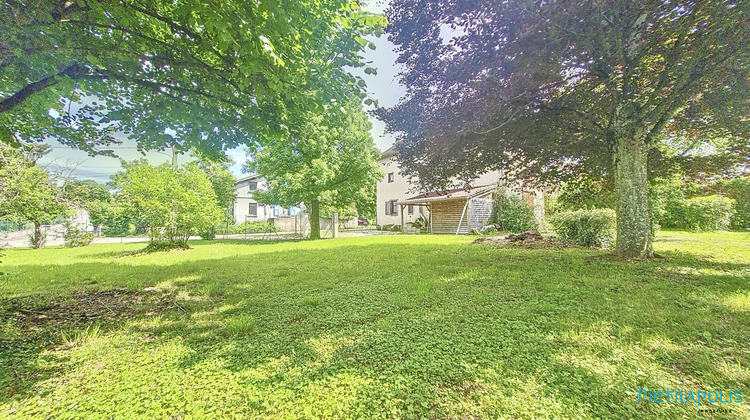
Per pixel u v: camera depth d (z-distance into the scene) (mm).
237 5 2684
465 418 1562
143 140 4625
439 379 1926
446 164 6555
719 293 3539
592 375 1903
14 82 3191
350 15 3572
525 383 1849
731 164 6410
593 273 4812
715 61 3832
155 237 10711
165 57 3645
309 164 14570
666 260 5598
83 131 4355
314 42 3732
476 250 8570
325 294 4148
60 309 3701
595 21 3928
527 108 5387
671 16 3996
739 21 3379
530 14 3908
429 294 3932
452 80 5195
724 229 13219
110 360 2328
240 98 4266
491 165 7469
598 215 8695
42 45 2691
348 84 4188
